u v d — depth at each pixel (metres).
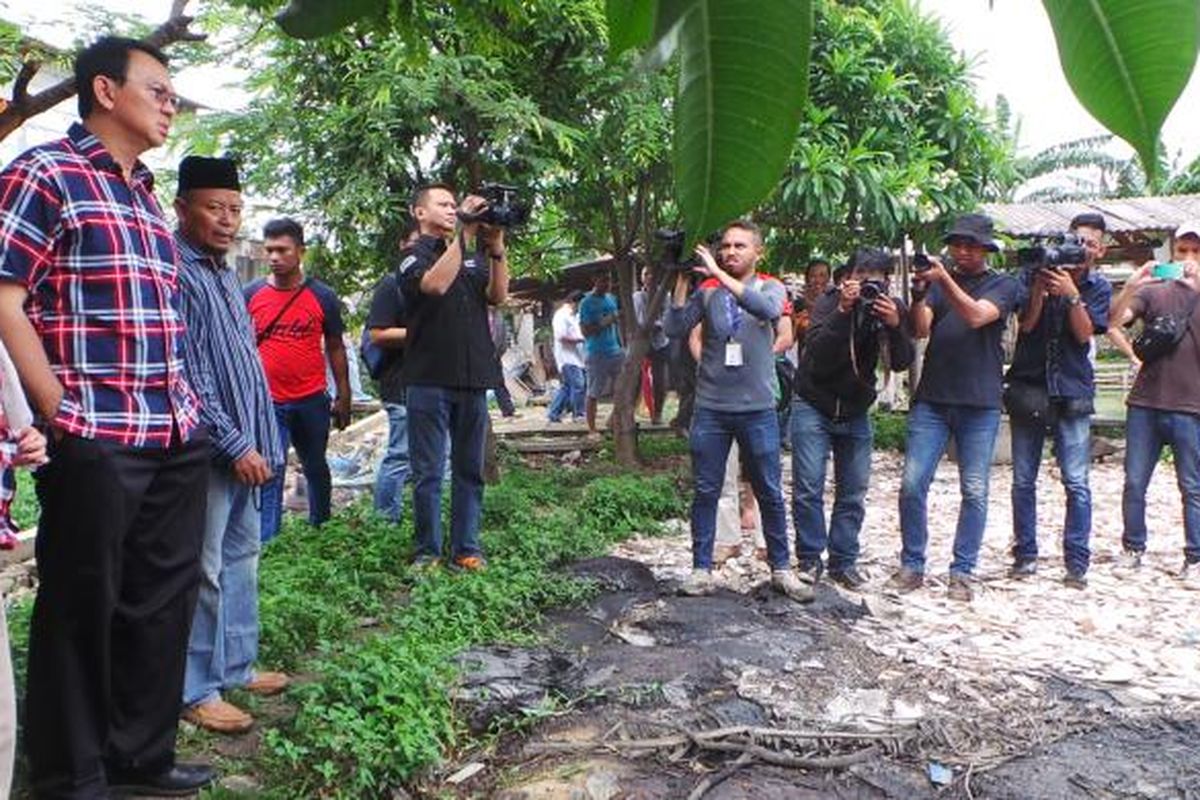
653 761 3.27
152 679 2.77
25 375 2.34
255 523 3.47
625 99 6.56
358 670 3.45
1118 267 14.83
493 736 3.41
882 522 6.83
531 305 17.27
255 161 6.54
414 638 3.88
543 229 8.77
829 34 7.53
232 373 3.16
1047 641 4.41
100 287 2.46
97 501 2.47
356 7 1.06
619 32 0.80
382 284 5.75
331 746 3.01
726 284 4.62
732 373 4.78
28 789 2.76
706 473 4.89
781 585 4.84
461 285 4.89
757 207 0.62
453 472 5.03
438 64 5.80
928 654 4.23
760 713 3.60
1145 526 5.67
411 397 4.93
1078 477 5.22
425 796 3.07
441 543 5.11
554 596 4.75
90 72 2.49
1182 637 4.46
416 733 3.13
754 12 0.60
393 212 6.41
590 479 7.92
